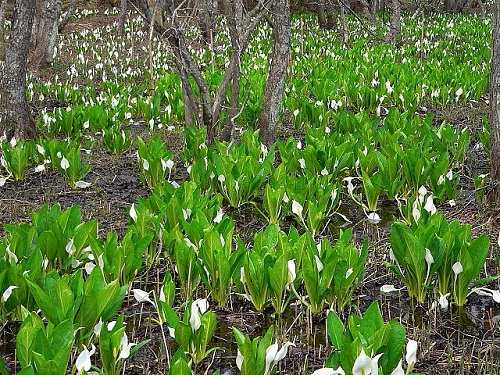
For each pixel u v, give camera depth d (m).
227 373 3.31
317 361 3.39
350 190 5.51
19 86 8.28
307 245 3.82
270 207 5.27
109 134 7.95
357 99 10.77
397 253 3.95
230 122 7.66
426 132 7.43
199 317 3.14
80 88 13.60
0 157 7.46
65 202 6.20
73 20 23.14
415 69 13.51
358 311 3.85
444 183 5.73
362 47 17.59
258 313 3.92
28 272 3.52
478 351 3.48
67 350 2.59
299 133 9.36
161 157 6.47
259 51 16.69
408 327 3.74
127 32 20.28
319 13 21.89
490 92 5.75
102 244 4.10
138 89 12.43
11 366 3.40
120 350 2.93
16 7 8.16
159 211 4.80
